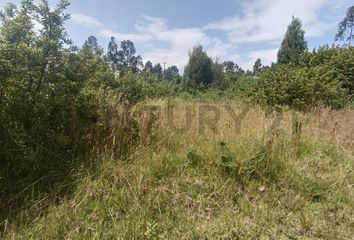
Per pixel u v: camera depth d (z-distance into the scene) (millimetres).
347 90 10164
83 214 2469
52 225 2297
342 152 4105
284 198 2818
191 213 2574
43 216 2398
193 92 17234
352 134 4922
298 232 2336
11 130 2855
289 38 17922
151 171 3104
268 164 3234
